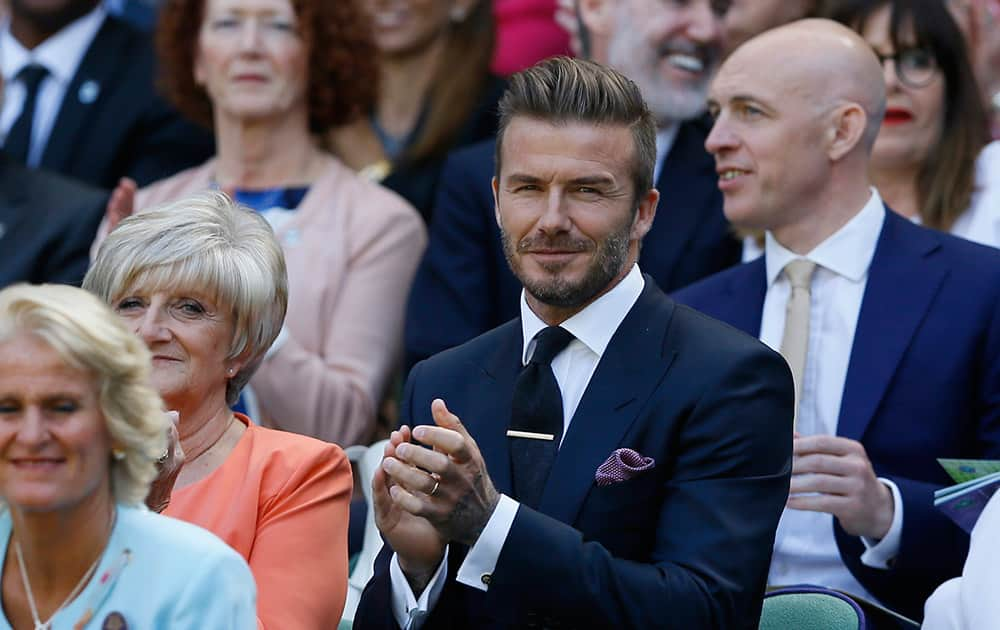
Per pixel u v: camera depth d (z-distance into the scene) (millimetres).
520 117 13352
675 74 21984
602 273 13297
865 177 18016
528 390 13586
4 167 23594
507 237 13445
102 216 23391
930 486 16734
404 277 22188
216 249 14156
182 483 14094
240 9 22594
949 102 20641
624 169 13266
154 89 26219
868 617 15453
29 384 10148
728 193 18141
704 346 13336
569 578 12430
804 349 17531
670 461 13133
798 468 16375
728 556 12719
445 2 25438
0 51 26969
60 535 10516
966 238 19906
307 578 13781
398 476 12289
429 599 13477
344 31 23094
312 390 20547
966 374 17141
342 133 25391
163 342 13992
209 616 10578
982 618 13891
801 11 22891
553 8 27797
